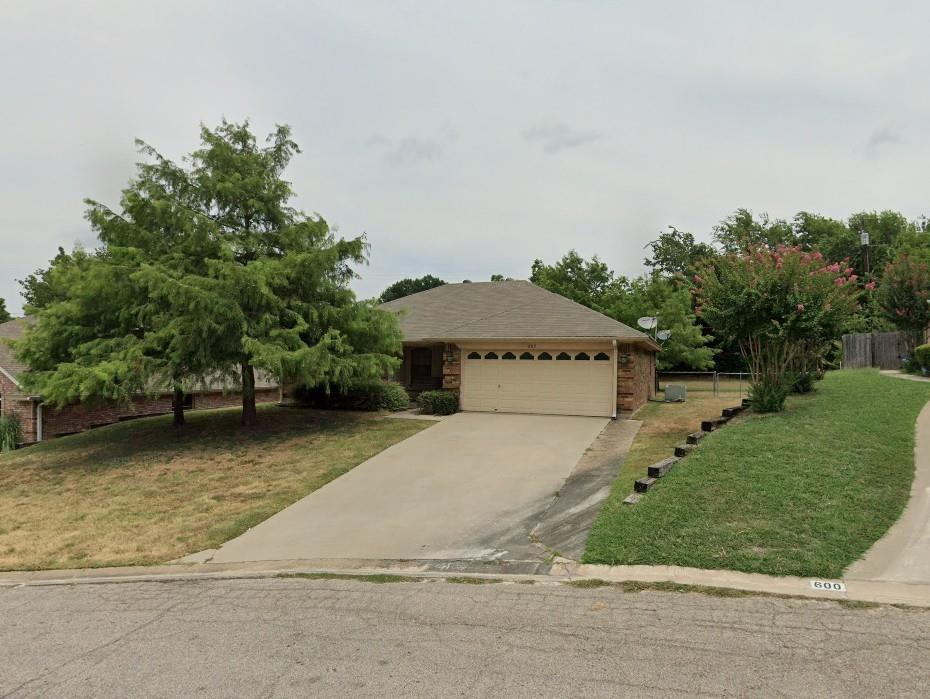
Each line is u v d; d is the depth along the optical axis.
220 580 6.03
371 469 10.45
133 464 12.00
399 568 6.08
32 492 10.58
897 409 10.60
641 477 8.45
